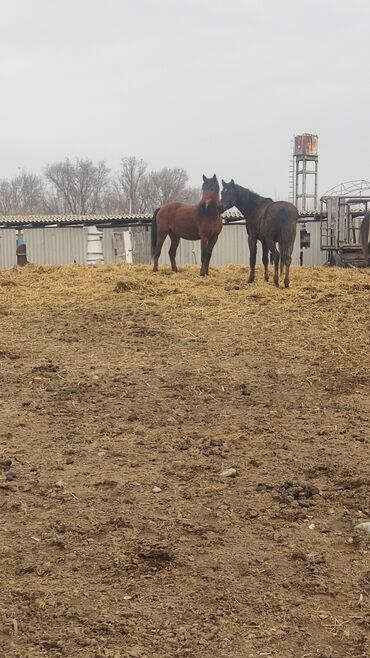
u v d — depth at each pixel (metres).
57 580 3.22
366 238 16.41
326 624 2.89
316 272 14.41
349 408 6.11
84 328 9.48
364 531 3.74
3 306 10.93
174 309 10.61
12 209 69.56
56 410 6.02
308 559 3.42
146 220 28.81
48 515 3.92
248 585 3.19
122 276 13.67
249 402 6.29
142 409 6.05
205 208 13.16
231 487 4.36
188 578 3.24
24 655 2.67
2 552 3.48
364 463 4.74
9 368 7.50
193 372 7.28
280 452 4.98
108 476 4.50
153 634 2.80
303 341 8.62
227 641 2.76
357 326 9.29
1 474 4.55
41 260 27.81
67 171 63.69
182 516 3.92
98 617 2.91
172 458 4.86
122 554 3.46
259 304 10.78
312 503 4.13
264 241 12.41
